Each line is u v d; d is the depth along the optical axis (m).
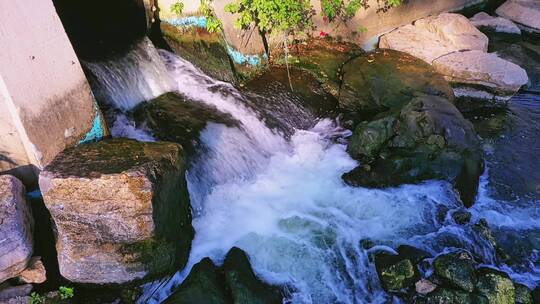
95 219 4.61
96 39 7.24
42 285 4.83
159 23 8.08
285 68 8.52
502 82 8.36
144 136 6.42
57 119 5.13
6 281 4.66
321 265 5.74
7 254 4.39
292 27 8.79
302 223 6.20
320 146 7.39
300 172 6.94
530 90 9.08
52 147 5.11
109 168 4.69
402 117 7.02
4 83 4.46
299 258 5.79
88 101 5.57
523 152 7.58
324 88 8.41
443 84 8.03
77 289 4.93
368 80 8.05
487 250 5.92
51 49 4.96
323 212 6.37
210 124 6.83
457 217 6.25
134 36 7.50
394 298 5.44
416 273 5.53
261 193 6.54
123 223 4.62
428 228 6.17
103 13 7.92
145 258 4.86
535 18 10.51
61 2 7.88
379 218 6.31
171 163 5.02
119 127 6.42
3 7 4.38
